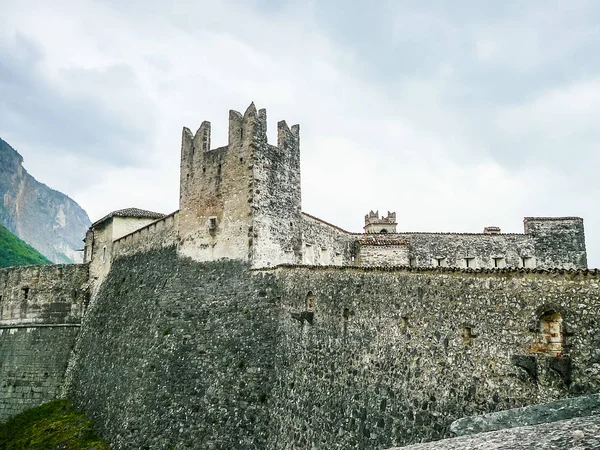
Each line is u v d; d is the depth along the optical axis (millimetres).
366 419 17969
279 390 23000
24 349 40156
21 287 42031
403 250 35375
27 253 83688
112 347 33062
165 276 31281
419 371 16453
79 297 40656
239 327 25797
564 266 38594
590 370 12188
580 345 12461
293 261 30016
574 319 12703
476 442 8422
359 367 18984
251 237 27438
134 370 29031
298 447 20672
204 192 30578
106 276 39031
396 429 16703
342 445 18625
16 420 35844
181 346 27219
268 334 24703
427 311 16688
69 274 41562
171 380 26484
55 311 40594
